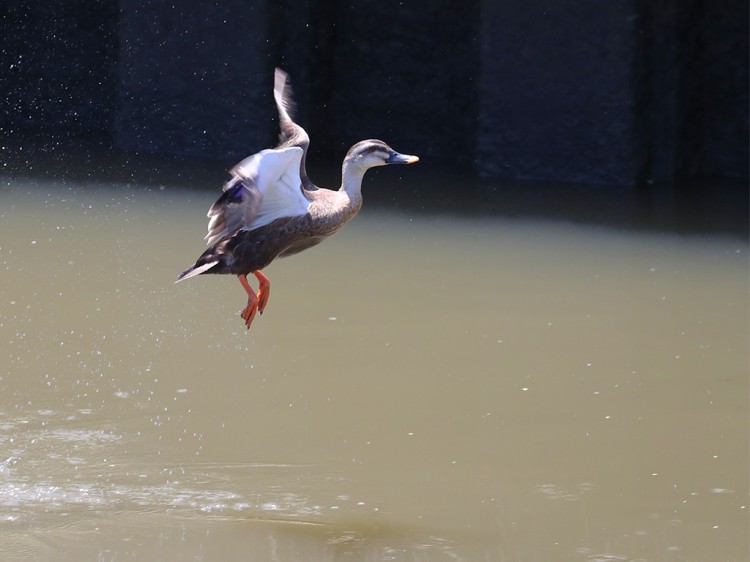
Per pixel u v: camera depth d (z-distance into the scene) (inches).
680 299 520.4
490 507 334.0
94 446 368.5
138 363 434.6
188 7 791.1
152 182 717.9
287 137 359.6
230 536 315.3
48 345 448.5
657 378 430.6
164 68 803.4
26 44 908.6
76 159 780.6
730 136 810.2
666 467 361.1
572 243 610.9
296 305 503.5
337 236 616.7
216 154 801.6
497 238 617.9
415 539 314.0
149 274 536.1
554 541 314.3
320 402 404.8
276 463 359.6
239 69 788.6
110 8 882.1
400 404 404.8
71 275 530.6
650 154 768.3
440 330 476.1
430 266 564.1
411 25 852.0
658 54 757.9
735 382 427.5
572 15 743.1
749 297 524.7
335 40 864.9
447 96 853.8
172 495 338.3
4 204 652.7
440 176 781.3
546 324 486.0
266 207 343.3
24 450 363.6
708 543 313.1
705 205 706.8
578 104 754.2
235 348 452.8
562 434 383.2
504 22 760.3
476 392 416.2
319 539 314.3
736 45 797.2
